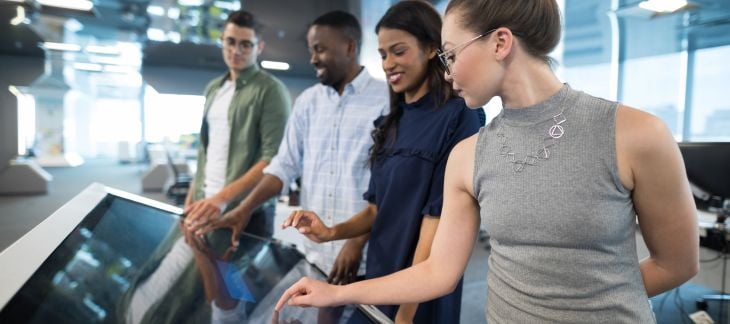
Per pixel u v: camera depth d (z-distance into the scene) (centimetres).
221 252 95
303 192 148
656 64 548
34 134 1267
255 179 162
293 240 209
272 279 78
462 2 58
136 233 97
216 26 675
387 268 102
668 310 259
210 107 198
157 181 753
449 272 71
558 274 57
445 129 96
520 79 57
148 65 1084
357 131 131
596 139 53
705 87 514
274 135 177
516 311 61
